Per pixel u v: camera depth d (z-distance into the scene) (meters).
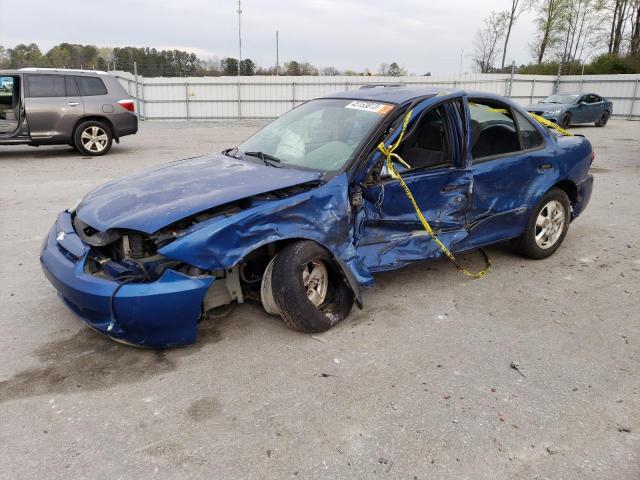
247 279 3.70
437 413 2.79
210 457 2.45
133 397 2.90
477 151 4.43
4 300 4.14
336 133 4.04
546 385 3.08
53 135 11.39
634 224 6.63
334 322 3.66
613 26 40.44
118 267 3.16
